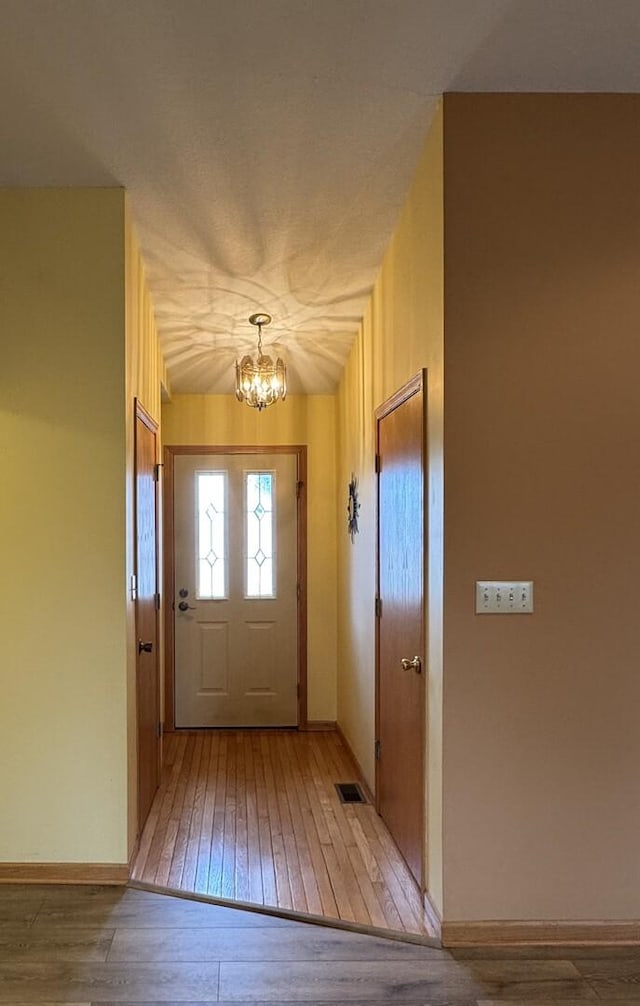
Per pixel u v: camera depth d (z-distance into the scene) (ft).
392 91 7.00
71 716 8.62
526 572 7.22
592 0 5.89
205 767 13.15
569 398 7.24
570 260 7.25
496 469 7.20
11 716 8.61
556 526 7.24
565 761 7.24
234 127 7.45
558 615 7.23
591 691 7.24
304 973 6.74
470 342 7.19
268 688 16.08
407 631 8.87
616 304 7.27
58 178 8.46
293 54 6.41
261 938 7.32
